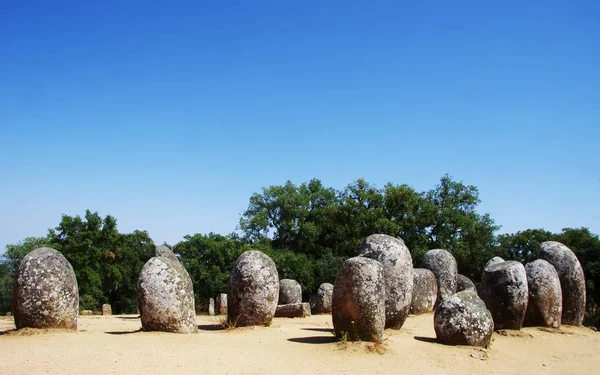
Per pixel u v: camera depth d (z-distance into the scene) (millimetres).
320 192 59844
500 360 13617
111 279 47219
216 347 12414
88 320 22438
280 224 59219
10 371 9688
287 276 43312
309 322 19906
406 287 16203
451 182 47812
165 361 10750
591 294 38781
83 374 9578
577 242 41625
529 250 46094
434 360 12562
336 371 10938
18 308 13914
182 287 14695
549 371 13469
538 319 18984
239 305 16609
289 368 10938
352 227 45188
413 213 44406
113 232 46375
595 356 15828
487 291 18234
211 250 48438
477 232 44531
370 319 12789
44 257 14320
